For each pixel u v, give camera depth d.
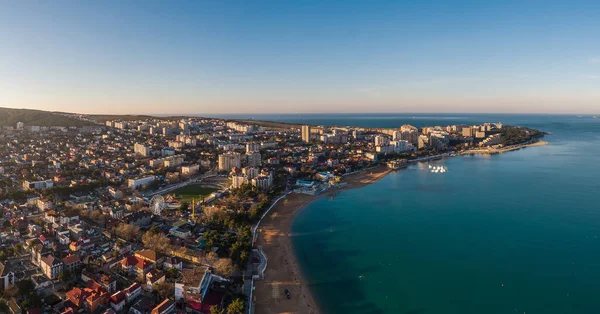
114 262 188.12
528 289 176.50
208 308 151.75
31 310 140.00
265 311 157.88
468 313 159.38
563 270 193.62
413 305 165.38
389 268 198.75
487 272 193.50
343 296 171.88
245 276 186.00
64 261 177.62
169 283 166.75
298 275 190.12
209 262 194.12
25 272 177.12
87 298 150.12
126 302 155.38
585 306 162.38
